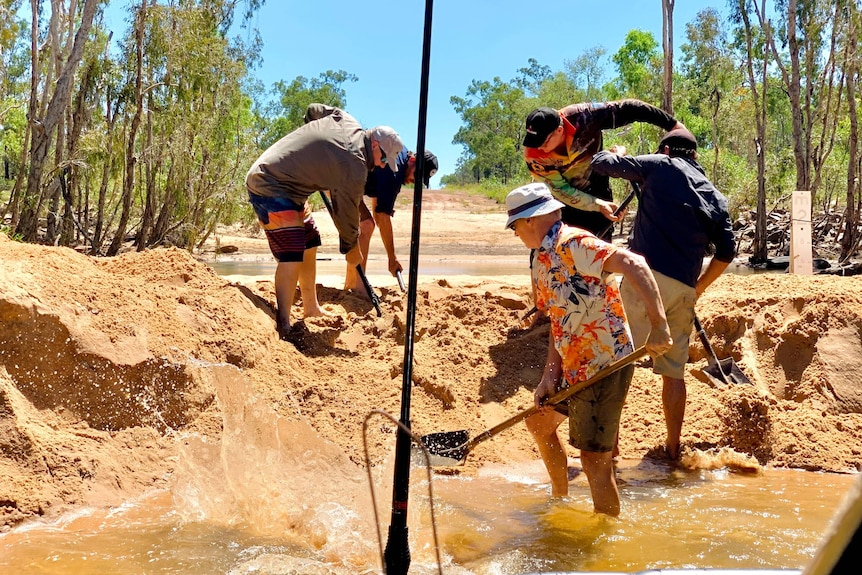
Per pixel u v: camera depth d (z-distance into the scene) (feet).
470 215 114.62
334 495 14.37
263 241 80.02
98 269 18.17
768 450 17.67
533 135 17.99
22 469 13.41
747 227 79.00
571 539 12.64
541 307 13.98
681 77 98.37
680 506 14.35
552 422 14.48
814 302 20.53
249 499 13.91
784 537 12.76
